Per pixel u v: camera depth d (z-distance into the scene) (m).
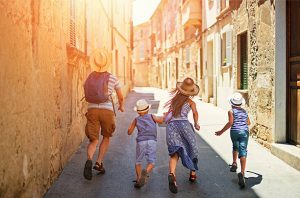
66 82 6.38
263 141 7.66
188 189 5.09
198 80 20.64
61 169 5.84
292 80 6.78
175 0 27.83
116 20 19.09
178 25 26.56
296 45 6.59
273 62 6.99
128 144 8.09
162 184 5.30
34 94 4.18
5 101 3.20
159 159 6.76
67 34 6.54
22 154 3.69
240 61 11.20
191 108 5.21
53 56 5.30
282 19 6.86
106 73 5.73
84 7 8.85
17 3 3.57
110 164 6.35
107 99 5.60
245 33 10.42
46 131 4.80
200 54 19.83
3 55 3.16
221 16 14.20
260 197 4.78
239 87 11.31
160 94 26.55
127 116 13.10
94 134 5.50
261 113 7.79
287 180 5.48
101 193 4.86
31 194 4.04
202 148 7.69
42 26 4.62
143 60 49.28
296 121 6.63
